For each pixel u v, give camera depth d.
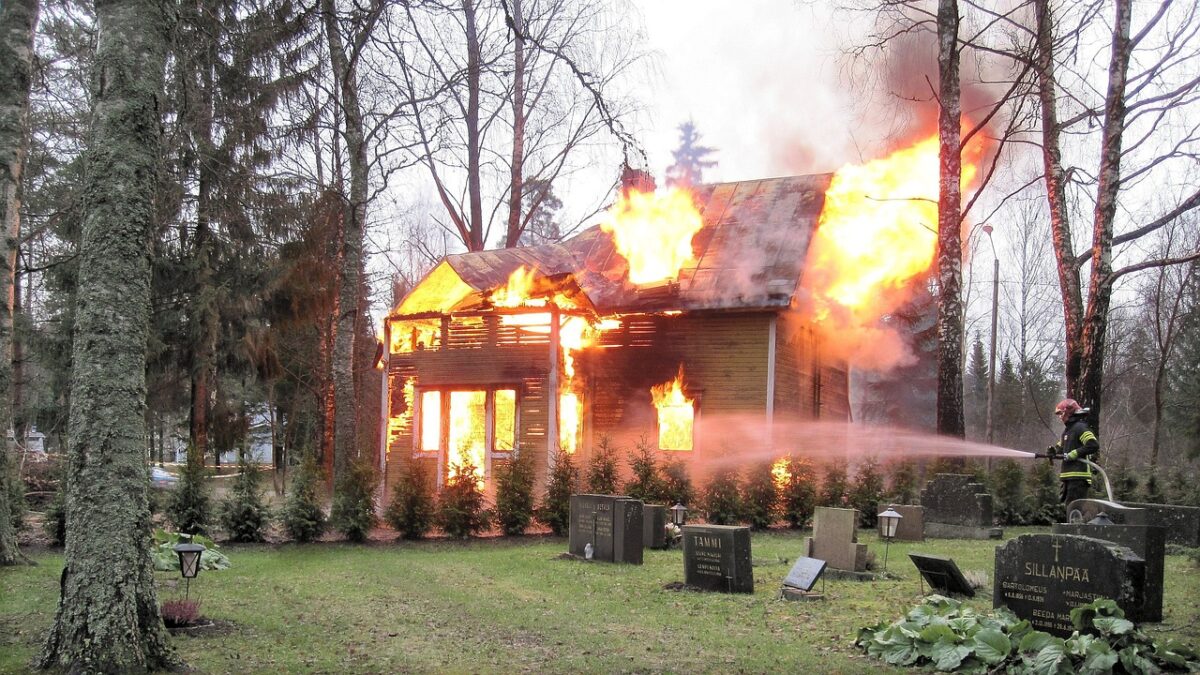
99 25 7.80
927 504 18.19
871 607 10.42
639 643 8.85
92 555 7.23
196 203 25.94
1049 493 21.47
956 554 14.59
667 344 23.91
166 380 29.42
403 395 24.16
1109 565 8.37
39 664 7.20
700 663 8.05
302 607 10.69
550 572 13.49
